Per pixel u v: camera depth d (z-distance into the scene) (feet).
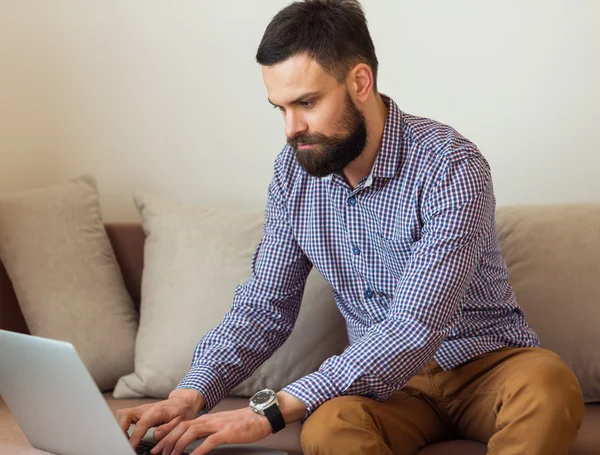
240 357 5.46
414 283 4.88
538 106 7.66
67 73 7.92
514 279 6.40
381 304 5.51
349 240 5.49
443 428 5.47
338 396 4.84
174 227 6.93
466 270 4.94
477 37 7.64
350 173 5.42
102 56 7.91
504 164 7.76
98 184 8.03
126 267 7.33
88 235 7.02
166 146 8.00
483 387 5.19
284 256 5.73
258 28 7.82
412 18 7.69
